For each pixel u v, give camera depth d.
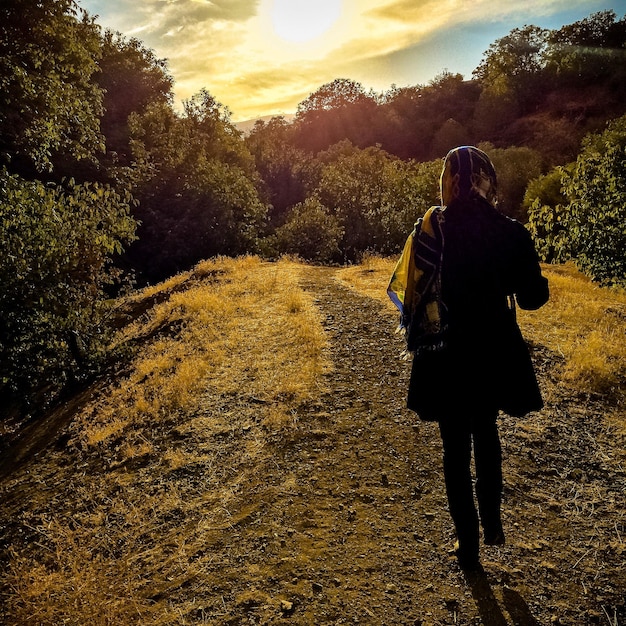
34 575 3.31
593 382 4.53
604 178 7.89
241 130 40.56
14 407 8.05
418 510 3.21
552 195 29.67
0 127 8.76
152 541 3.37
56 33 9.10
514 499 3.22
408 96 110.44
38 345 7.42
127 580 3.04
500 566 2.71
